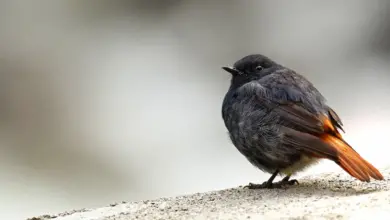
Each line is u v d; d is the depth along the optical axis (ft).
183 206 29.81
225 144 56.65
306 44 72.90
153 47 72.43
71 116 62.64
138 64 69.77
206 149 56.59
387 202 26.96
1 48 70.69
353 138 53.52
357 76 67.36
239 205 28.86
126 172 55.42
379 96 62.03
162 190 52.80
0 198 52.21
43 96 65.10
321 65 70.13
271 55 72.08
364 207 26.50
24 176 55.11
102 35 74.08
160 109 62.69
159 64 69.82
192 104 63.26
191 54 71.56
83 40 73.20
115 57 70.90
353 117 57.77
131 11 77.05
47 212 50.75
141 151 57.36
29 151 58.54
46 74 68.18
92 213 31.24
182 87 66.13
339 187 31.17
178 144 57.57
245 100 31.68
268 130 30.78
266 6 77.87
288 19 76.07
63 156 57.93
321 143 29.19
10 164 56.49
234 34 74.54
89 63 70.03
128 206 31.40
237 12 76.95
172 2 77.51
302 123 30.35
